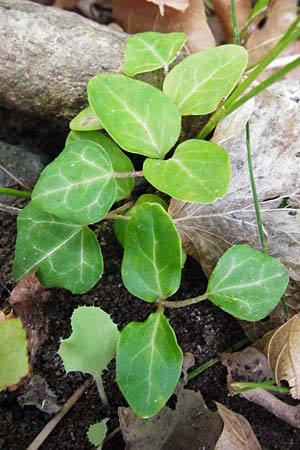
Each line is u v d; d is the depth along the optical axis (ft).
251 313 0.67
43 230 0.73
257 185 0.76
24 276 0.73
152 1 0.89
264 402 0.74
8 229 0.81
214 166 0.67
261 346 0.75
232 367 0.76
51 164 0.69
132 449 0.69
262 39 1.03
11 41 0.79
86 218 0.68
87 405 0.74
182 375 0.75
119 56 0.81
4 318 0.71
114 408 0.74
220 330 0.78
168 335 0.66
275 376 0.71
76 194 0.68
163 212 0.64
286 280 0.68
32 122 0.89
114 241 0.81
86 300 0.78
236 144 0.77
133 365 0.64
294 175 0.75
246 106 0.75
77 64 0.80
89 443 0.72
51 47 0.79
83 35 0.81
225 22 1.00
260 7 0.92
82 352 0.66
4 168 0.84
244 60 0.73
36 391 0.73
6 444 0.71
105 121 0.69
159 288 0.67
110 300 0.78
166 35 0.78
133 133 0.70
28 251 0.73
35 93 0.80
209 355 0.77
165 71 0.78
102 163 0.70
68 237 0.73
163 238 0.65
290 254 0.75
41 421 0.72
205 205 0.75
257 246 0.76
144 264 0.67
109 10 1.01
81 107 0.81
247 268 0.68
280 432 0.74
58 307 0.77
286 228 0.75
